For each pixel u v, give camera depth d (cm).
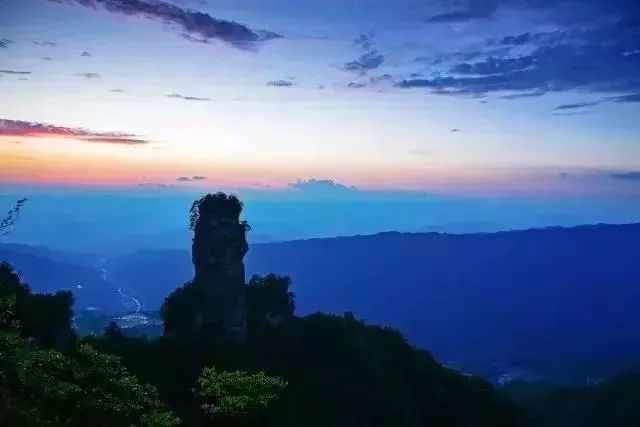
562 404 12188
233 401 3142
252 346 6531
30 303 5069
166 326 6512
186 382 5288
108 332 5966
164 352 5681
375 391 6750
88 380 2434
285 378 6231
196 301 6444
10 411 2017
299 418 5522
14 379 2256
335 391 6450
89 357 2514
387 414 6612
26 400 2194
